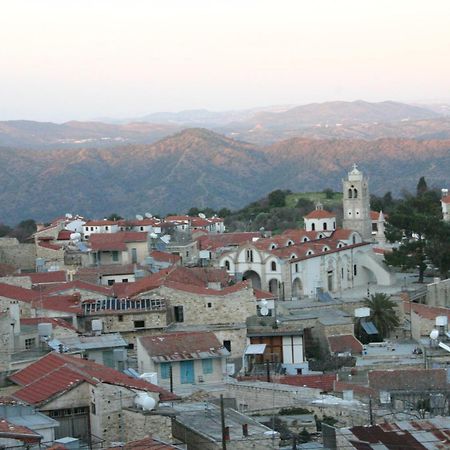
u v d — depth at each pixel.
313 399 94.69
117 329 130.00
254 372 125.31
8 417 73.81
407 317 158.38
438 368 116.94
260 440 73.06
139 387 79.62
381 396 97.44
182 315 136.00
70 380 78.88
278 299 178.12
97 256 199.00
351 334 145.38
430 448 66.06
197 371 112.06
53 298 135.00
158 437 73.94
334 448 71.62
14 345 105.62
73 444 70.81
